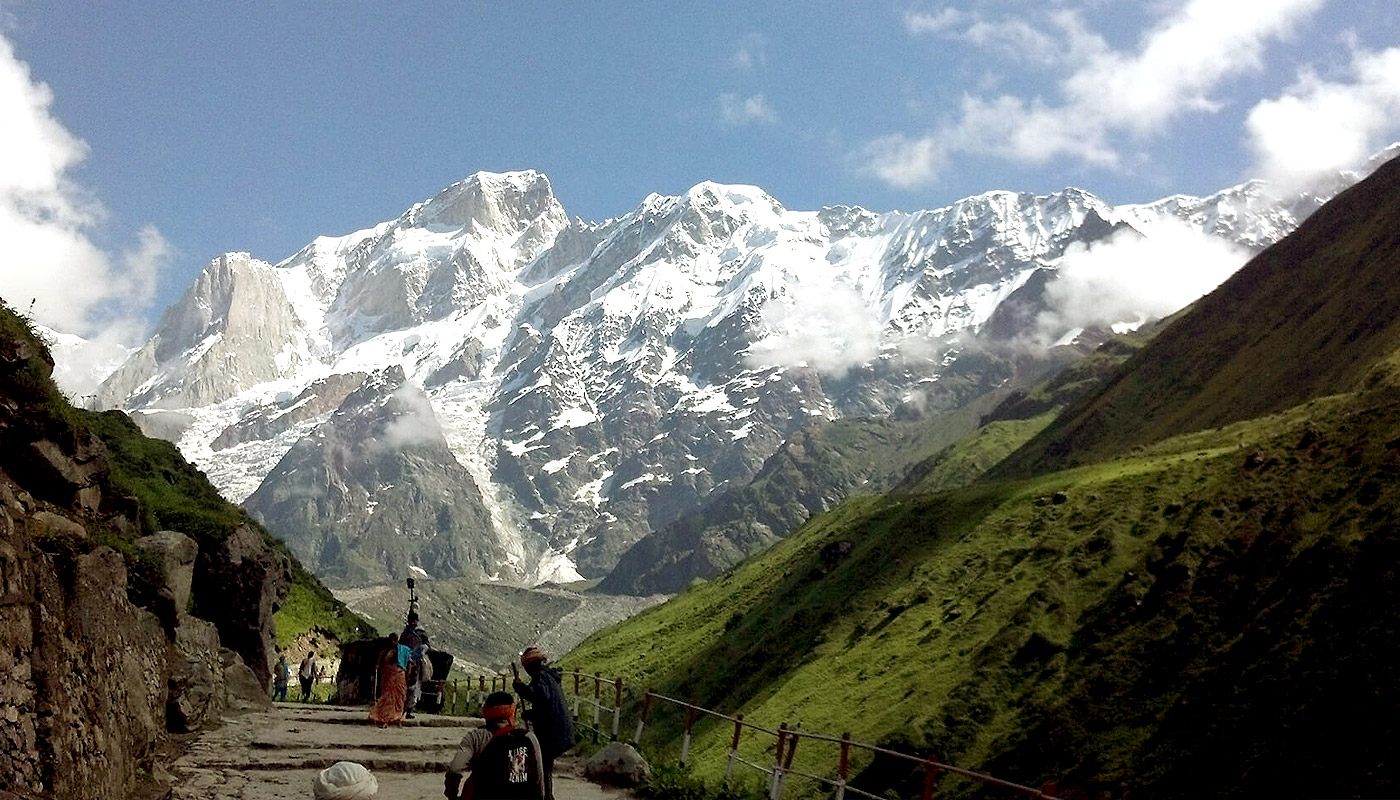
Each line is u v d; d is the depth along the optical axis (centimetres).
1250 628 4438
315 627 7794
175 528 3800
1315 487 5175
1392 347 7531
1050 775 4291
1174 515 5838
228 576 3816
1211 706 4125
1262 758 3644
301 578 9112
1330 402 6750
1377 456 5016
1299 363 9631
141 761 1742
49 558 1449
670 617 12356
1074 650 5125
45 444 2248
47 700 1295
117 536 2597
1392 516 4422
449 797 1234
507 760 1236
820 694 6131
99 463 2575
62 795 1284
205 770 2114
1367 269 10338
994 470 14900
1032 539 6700
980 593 6341
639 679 9569
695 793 2325
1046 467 12938
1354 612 4066
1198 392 11562
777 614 8781
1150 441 10888
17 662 1254
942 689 5278
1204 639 4644
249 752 2378
